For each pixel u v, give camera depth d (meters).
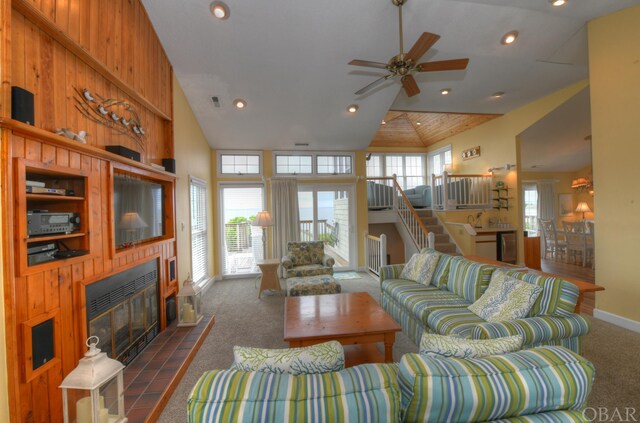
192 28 3.26
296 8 3.05
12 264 1.47
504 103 5.43
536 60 4.00
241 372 0.92
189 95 4.24
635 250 2.99
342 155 6.24
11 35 1.54
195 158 4.70
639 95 2.95
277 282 4.56
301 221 6.09
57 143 1.75
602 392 2.02
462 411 0.85
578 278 5.08
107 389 1.70
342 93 4.46
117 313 2.35
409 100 5.11
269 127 5.20
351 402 0.83
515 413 0.88
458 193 6.53
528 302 2.06
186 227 4.14
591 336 2.86
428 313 2.54
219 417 0.79
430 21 3.25
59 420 1.74
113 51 2.48
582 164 7.92
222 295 4.64
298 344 2.19
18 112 1.48
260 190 5.92
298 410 0.80
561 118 5.32
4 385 1.44
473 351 1.11
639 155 2.95
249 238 5.89
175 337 2.93
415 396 0.85
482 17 3.23
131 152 2.53
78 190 2.03
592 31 3.30
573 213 8.42
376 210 6.53
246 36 3.37
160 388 2.09
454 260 3.15
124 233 2.53
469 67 4.11
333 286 3.86
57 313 1.74
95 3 2.24
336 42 3.49
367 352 2.56
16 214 1.49
